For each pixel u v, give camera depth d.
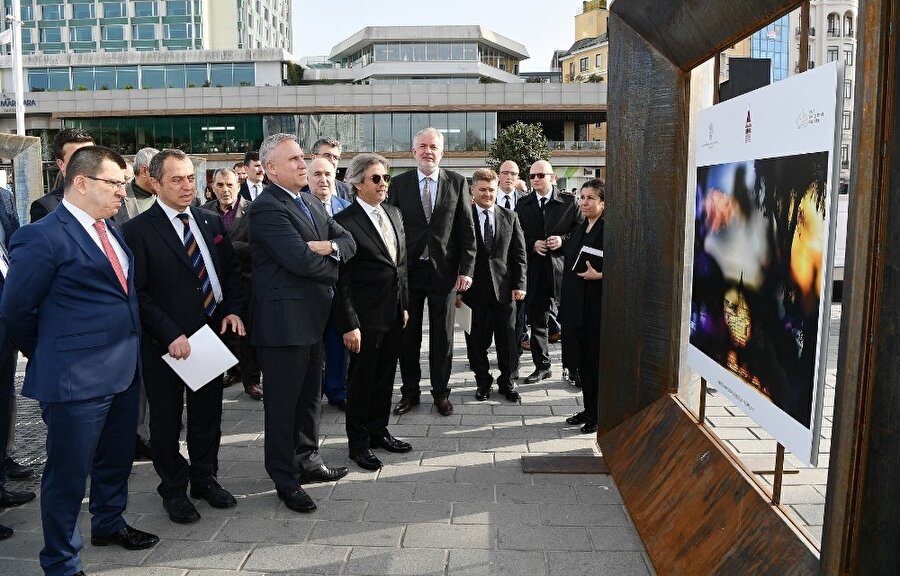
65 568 2.89
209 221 3.84
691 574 2.62
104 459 3.19
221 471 4.23
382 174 4.23
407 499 3.74
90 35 79.81
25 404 5.69
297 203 3.74
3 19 79.81
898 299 1.57
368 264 4.22
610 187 4.33
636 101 3.88
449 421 5.18
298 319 3.61
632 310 3.99
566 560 3.06
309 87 50.31
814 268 2.06
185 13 79.62
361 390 4.21
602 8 78.38
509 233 5.68
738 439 4.62
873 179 1.59
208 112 50.72
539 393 5.98
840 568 1.75
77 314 2.90
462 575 2.94
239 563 3.06
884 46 1.55
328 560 3.08
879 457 1.65
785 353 2.26
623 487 3.64
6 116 52.75
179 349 3.34
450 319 5.36
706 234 3.05
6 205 4.21
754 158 2.49
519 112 51.22
